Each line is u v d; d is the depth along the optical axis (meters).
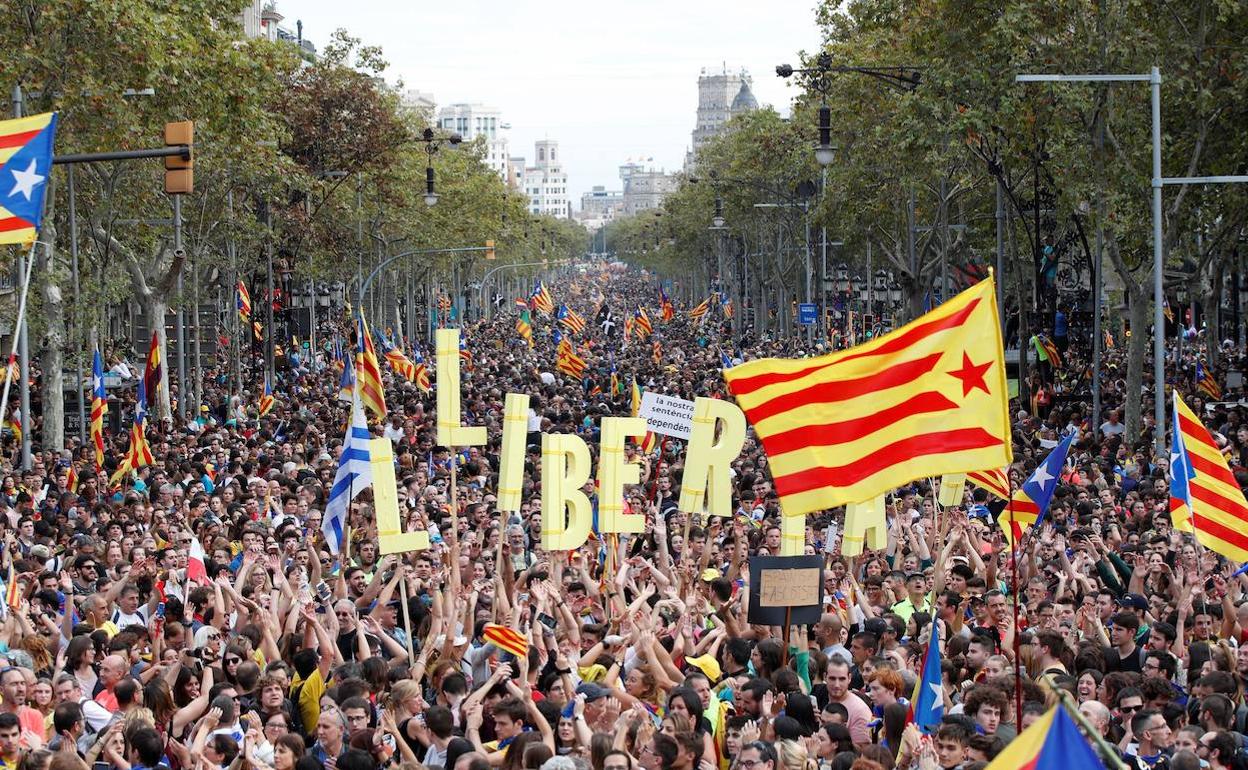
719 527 23.02
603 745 11.95
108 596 18.73
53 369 41.78
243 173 53.28
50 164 20.41
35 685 14.13
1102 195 41.16
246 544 18.73
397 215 82.94
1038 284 48.03
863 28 49.16
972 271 68.38
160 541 23.53
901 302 82.69
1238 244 53.75
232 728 13.55
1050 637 15.52
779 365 13.62
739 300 125.50
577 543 18.31
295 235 66.75
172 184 22.64
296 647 16.92
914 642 16.67
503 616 17.11
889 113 58.12
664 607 17.78
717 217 90.88
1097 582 20.67
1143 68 39.97
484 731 14.40
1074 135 42.03
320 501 28.55
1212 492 18.23
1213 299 59.41
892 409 13.59
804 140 78.12
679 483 30.77
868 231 70.19
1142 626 17.81
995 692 13.05
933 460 13.52
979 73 41.66
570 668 14.49
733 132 115.50
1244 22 41.47
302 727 15.20
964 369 13.55
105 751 13.30
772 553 21.00
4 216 20.22
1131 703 13.72
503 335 114.62
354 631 16.64
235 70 44.56
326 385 70.12
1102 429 44.28
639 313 104.69
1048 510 25.19
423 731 13.49
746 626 17.52
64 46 38.34
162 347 49.59
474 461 33.06
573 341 98.12
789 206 84.75
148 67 39.19
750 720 12.80
